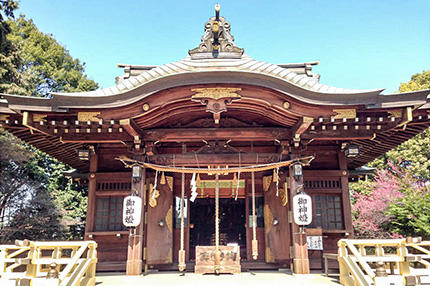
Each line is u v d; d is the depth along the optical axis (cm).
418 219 1225
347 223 950
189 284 698
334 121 769
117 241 965
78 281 572
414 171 2025
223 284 694
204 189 1093
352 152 929
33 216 1794
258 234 1025
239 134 859
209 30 933
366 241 634
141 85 744
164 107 792
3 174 1761
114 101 755
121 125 769
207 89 762
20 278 538
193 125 896
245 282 715
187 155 871
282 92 750
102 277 809
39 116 763
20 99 725
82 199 2242
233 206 1495
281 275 816
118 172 987
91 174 984
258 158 864
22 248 667
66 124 768
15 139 1692
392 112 773
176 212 1038
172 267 947
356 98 750
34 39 2411
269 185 1008
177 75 739
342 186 976
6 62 1441
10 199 1777
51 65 2448
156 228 944
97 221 984
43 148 1012
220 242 1451
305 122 763
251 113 871
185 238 1038
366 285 565
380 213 1650
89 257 659
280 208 961
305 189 974
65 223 1973
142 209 824
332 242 956
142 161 851
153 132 864
